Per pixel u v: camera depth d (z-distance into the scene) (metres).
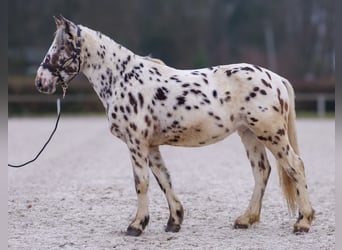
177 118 8.39
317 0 65.81
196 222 9.60
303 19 66.50
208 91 8.46
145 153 8.46
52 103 41.50
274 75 8.73
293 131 8.77
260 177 9.05
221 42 67.19
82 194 12.10
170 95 8.42
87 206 10.95
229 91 8.51
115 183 13.41
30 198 11.72
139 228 8.64
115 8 54.16
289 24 67.88
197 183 13.50
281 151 8.55
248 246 8.07
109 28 53.69
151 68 8.62
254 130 8.54
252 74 8.55
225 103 8.48
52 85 8.60
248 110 8.47
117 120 8.45
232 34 70.50
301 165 8.60
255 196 9.09
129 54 8.66
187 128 8.43
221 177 14.40
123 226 9.38
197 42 61.28
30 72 55.94
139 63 8.62
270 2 69.31
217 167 16.23
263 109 8.43
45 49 54.94
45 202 11.34
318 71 61.78
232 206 10.85
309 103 41.84
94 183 13.43
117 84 8.52
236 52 68.25
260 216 9.89
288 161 8.54
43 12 53.56
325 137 24.42
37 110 41.28
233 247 8.02
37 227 9.38
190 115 8.38
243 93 8.49
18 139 23.64
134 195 11.98
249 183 13.47
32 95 41.94
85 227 9.36
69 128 29.36
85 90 42.66
